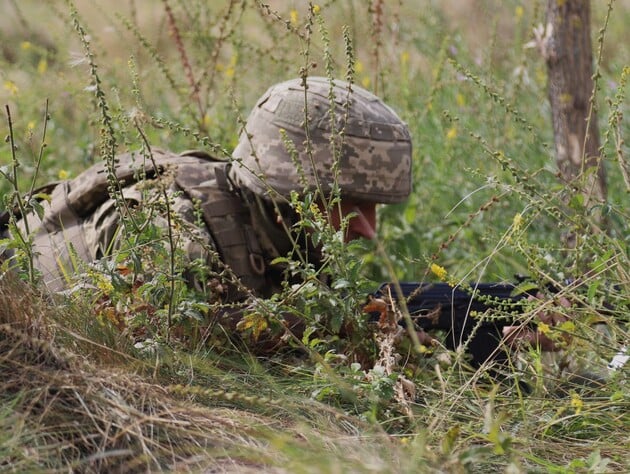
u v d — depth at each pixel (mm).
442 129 9922
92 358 5180
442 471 4531
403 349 6043
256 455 4500
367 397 5465
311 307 6027
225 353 6059
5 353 4836
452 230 8930
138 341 5770
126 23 9133
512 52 11805
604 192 8102
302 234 6488
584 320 6020
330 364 5965
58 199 6930
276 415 5266
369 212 6559
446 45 10094
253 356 5965
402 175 6516
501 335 6375
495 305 6395
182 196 6438
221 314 6121
